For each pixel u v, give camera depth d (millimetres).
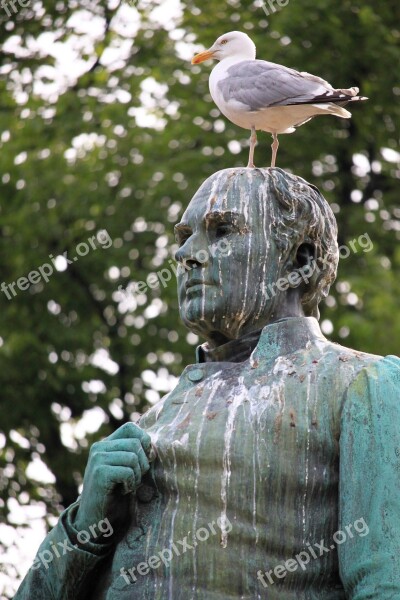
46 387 15609
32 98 16281
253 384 5184
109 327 15859
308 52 15414
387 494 4840
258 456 5008
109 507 5078
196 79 15805
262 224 5465
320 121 15578
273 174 5574
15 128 16078
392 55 15531
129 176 15422
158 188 15148
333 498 4996
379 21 15617
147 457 5094
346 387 5082
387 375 5043
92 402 15570
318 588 4938
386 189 16047
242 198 5488
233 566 4906
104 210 15555
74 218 15680
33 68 16656
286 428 5039
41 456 15422
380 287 14312
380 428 4934
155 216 15258
